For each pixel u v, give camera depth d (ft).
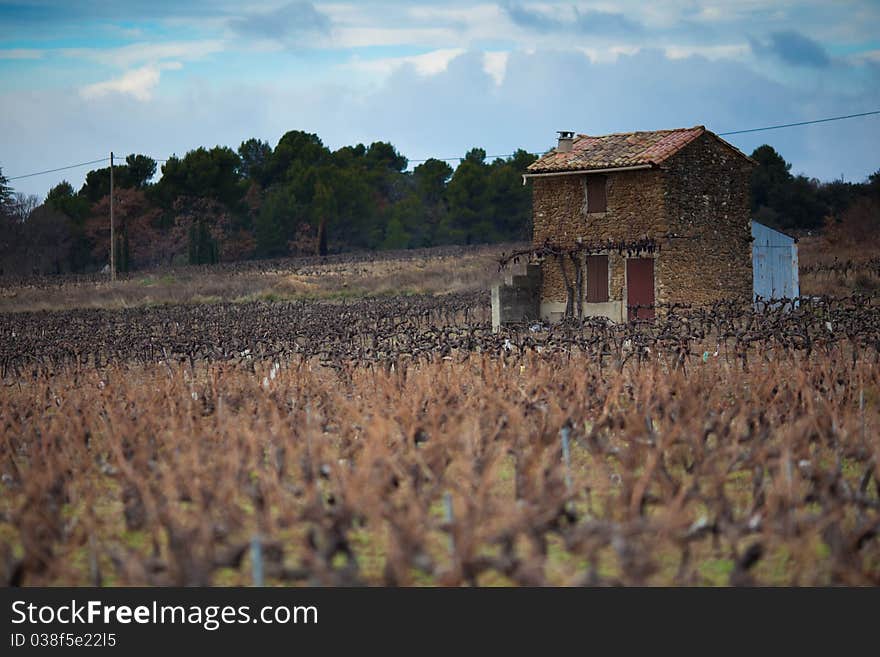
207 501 62.39
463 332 189.37
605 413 84.64
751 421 83.30
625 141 224.12
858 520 61.00
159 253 585.22
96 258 605.73
